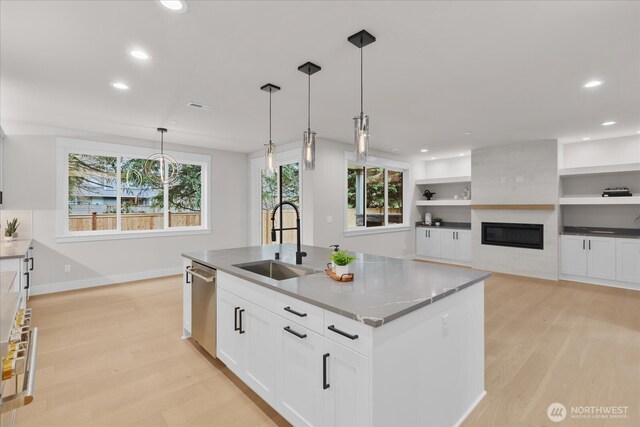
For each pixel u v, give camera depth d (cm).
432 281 200
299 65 262
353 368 144
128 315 375
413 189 766
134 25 203
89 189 505
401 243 729
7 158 428
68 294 457
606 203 504
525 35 216
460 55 245
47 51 236
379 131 488
